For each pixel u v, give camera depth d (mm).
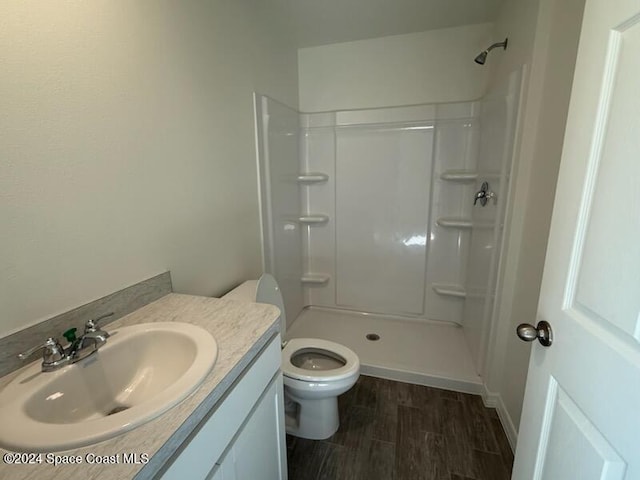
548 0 1237
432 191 2332
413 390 1846
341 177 2500
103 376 772
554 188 1146
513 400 1464
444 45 2125
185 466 581
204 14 1285
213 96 1369
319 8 1807
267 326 893
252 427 849
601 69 580
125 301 971
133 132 983
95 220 877
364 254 2588
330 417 1511
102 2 864
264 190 1882
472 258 2152
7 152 674
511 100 1488
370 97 2332
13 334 698
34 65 714
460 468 1349
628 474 496
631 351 499
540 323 765
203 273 1359
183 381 639
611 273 545
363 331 2402
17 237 701
